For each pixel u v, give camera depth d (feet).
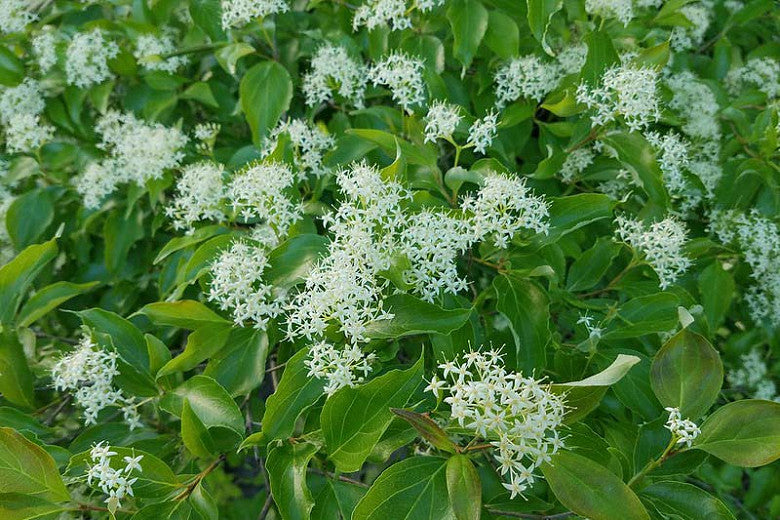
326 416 1.12
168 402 1.31
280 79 1.78
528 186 1.81
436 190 1.59
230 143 2.13
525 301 1.36
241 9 1.76
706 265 1.87
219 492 2.60
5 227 1.99
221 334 1.35
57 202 2.11
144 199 2.06
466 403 1.02
